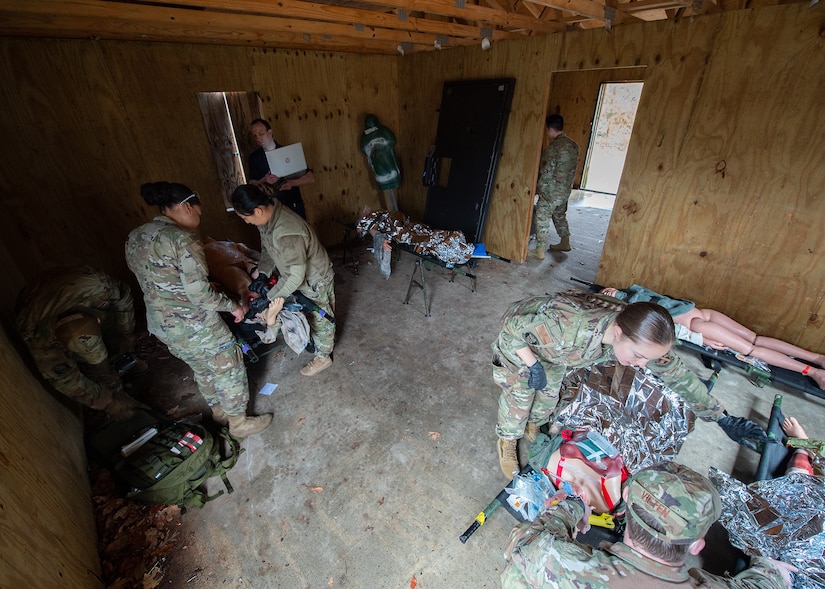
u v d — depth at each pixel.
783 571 1.40
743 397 2.54
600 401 2.12
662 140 3.07
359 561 1.76
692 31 2.69
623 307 1.42
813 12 2.24
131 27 2.63
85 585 1.46
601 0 2.56
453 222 4.78
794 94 2.42
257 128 3.62
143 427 2.28
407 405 2.61
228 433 2.39
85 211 3.34
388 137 4.92
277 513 1.97
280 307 2.38
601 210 6.46
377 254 4.01
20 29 2.55
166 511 1.97
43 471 1.51
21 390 1.66
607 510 1.78
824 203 2.48
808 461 1.88
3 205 2.96
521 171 4.16
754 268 2.88
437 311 3.67
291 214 2.31
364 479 2.12
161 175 3.65
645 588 0.97
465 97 4.32
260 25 2.46
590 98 6.92
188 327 1.99
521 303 1.71
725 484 1.73
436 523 1.90
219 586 1.69
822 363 2.56
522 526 1.28
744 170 2.74
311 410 2.59
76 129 3.15
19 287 2.46
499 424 2.08
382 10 2.65
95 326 2.06
